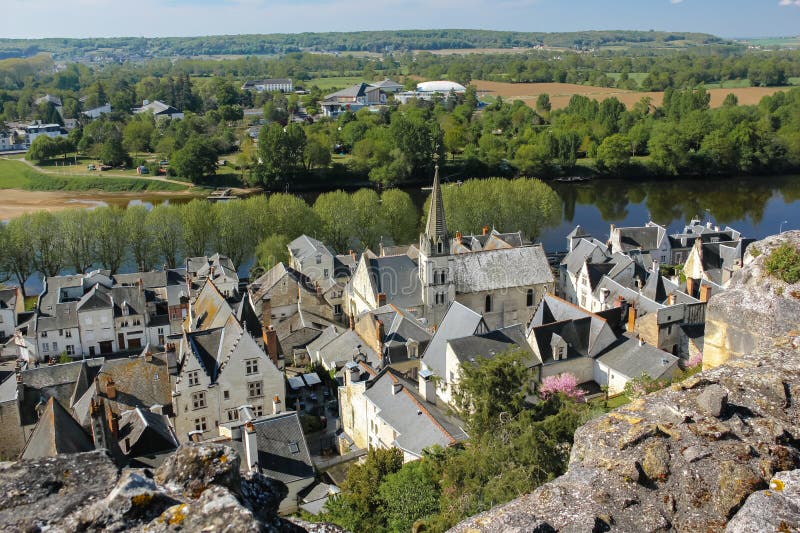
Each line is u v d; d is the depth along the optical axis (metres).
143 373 76.06
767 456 23.70
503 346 83.06
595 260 132.00
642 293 110.62
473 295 116.19
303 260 136.75
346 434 79.75
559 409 50.34
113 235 157.75
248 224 166.00
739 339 37.50
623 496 22.30
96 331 122.75
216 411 76.44
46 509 16.38
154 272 138.00
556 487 22.78
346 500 51.03
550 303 98.50
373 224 175.75
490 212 180.88
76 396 79.19
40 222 153.88
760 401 26.66
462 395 55.06
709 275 126.06
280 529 18.12
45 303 125.50
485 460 43.72
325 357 97.56
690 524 21.83
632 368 83.62
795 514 19.17
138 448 62.59
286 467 61.91
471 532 20.86
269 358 78.50
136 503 15.90
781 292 36.12
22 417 77.94
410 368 91.38
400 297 111.94
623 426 25.14
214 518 15.38
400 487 49.28
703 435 24.19
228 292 114.00
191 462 17.81
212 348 79.00
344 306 126.69
